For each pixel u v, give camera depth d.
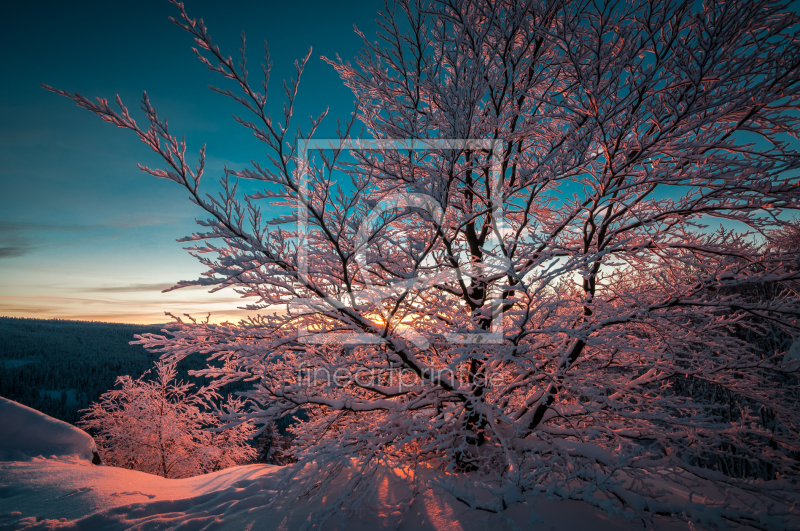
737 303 4.20
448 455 4.29
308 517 3.96
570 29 3.69
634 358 5.15
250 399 4.38
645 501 3.50
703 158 3.79
